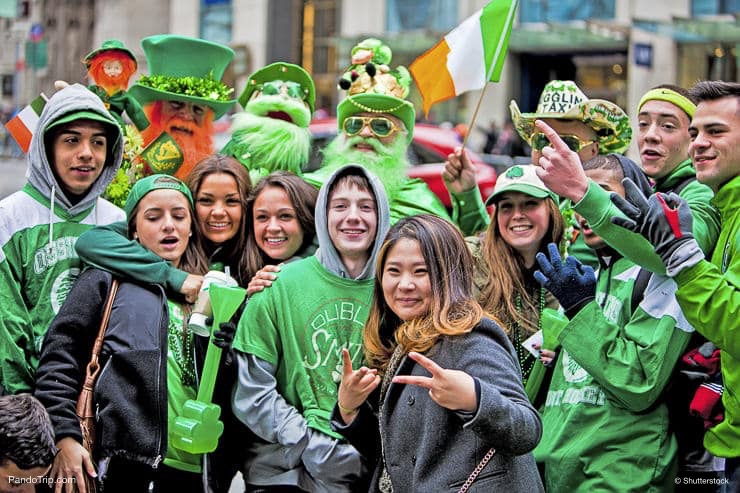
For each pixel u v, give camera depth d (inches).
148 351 271.7
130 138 379.6
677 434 274.7
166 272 287.1
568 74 1326.3
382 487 248.8
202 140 413.1
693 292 241.1
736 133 258.5
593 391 274.5
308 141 411.8
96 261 282.2
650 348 263.4
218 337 275.9
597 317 264.5
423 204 380.5
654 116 328.5
